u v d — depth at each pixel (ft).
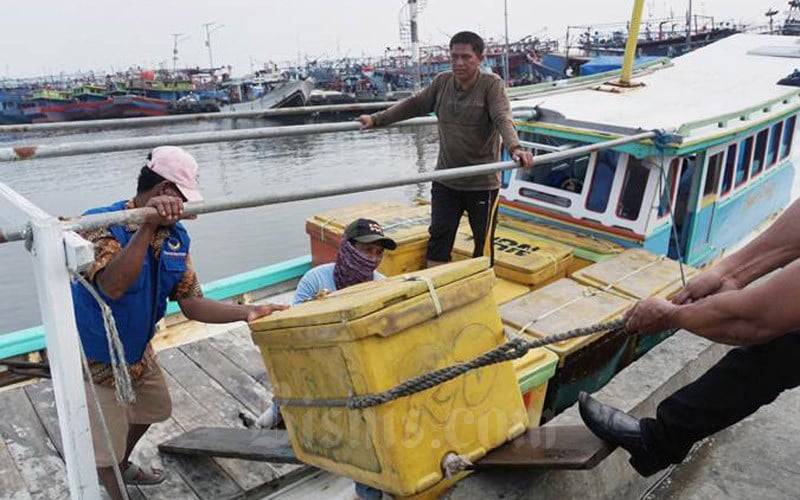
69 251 7.14
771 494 11.03
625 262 17.37
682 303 8.89
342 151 82.48
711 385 8.46
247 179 68.33
